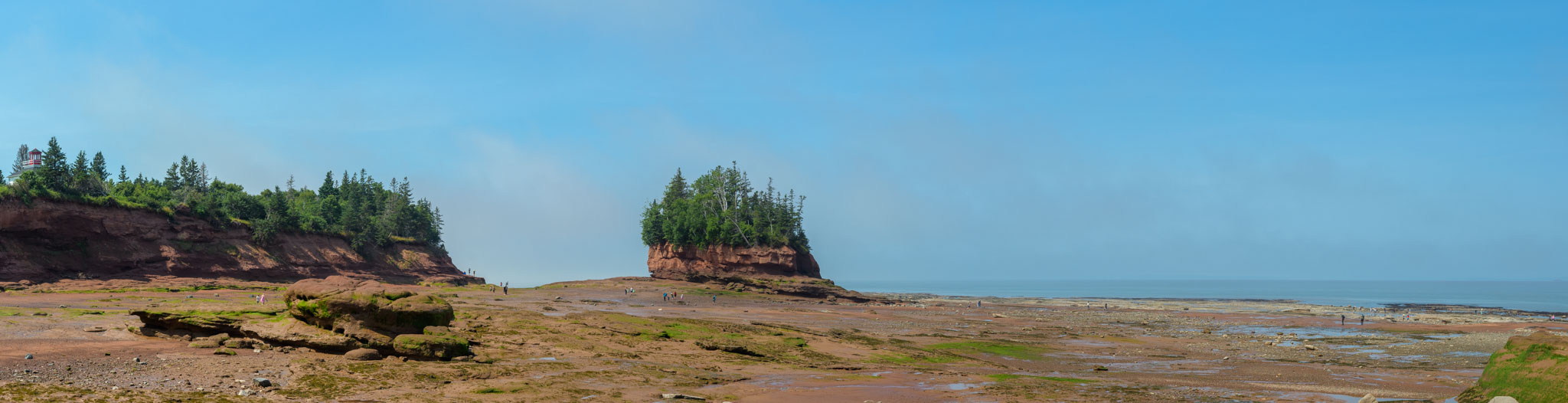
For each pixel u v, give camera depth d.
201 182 153.50
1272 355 49.25
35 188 91.44
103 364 25.36
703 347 39.31
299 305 31.84
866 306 114.38
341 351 30.41
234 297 72.88
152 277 95.50
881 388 27.34
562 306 75.50
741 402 23.62
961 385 28.39
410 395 22.58
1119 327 78.94
